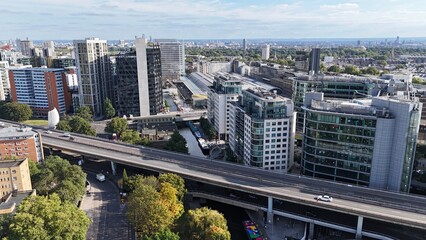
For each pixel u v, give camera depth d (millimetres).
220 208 190375
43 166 180750
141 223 136875
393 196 161750
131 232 149000
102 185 199875
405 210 146125
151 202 139000
